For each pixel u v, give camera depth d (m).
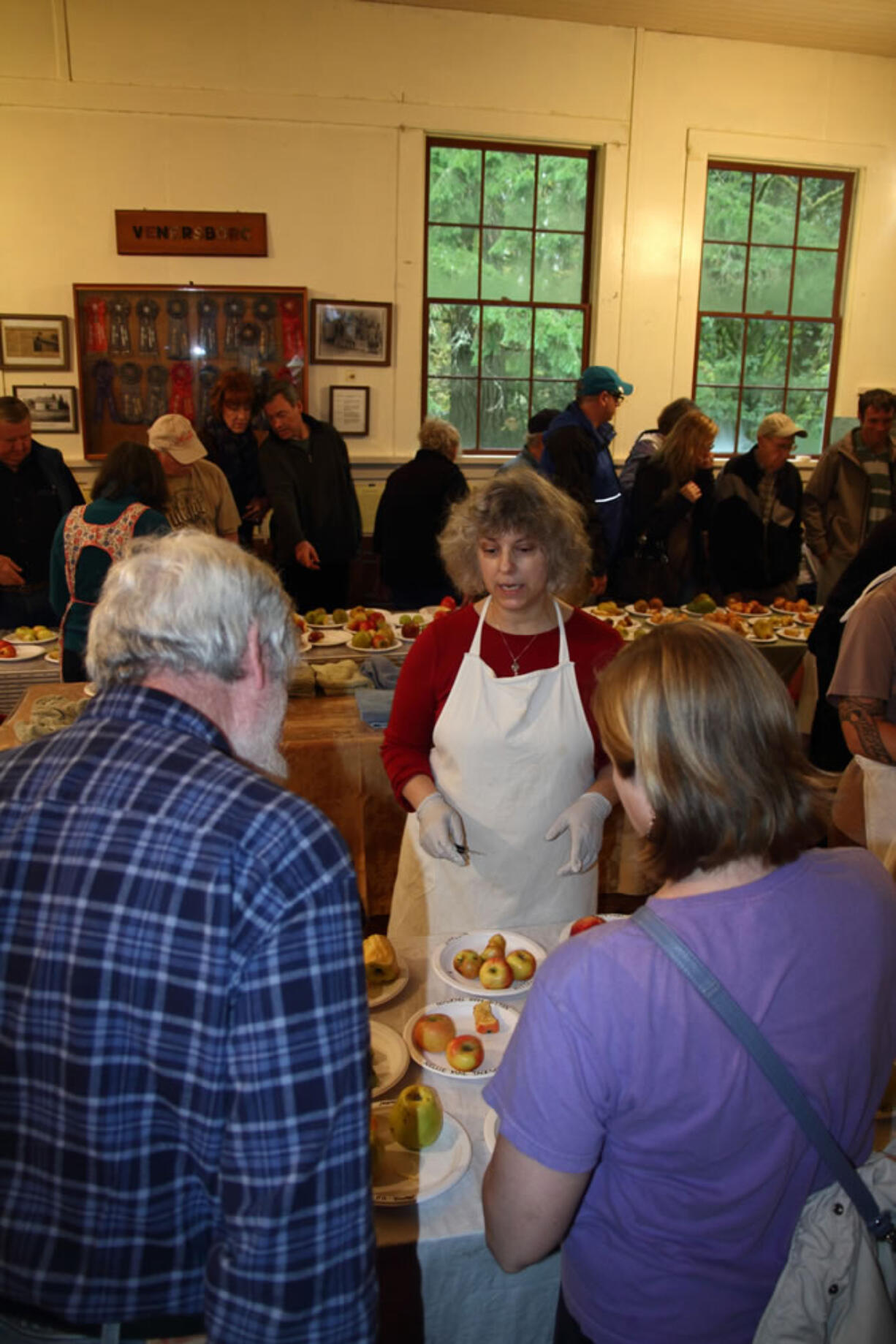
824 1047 0.78
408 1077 1.30
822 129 6.39
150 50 5.41
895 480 4.84
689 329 6.48
